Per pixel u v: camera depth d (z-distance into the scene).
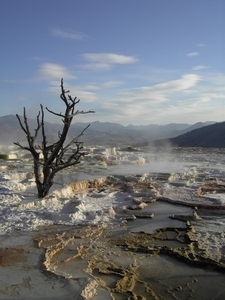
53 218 8.62
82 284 5.09
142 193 11.68
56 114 10.04
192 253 6.72
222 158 24.59
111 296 4.93
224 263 6.29
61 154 10.41
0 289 4.95
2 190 10.84
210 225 8.74
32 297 4.73
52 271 5.51
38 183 10.15
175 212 9.84
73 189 12.28
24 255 6.25
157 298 5.13
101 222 8.55
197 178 15.27
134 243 7.34
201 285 5.59
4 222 8.12
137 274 5.91
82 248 6.93
